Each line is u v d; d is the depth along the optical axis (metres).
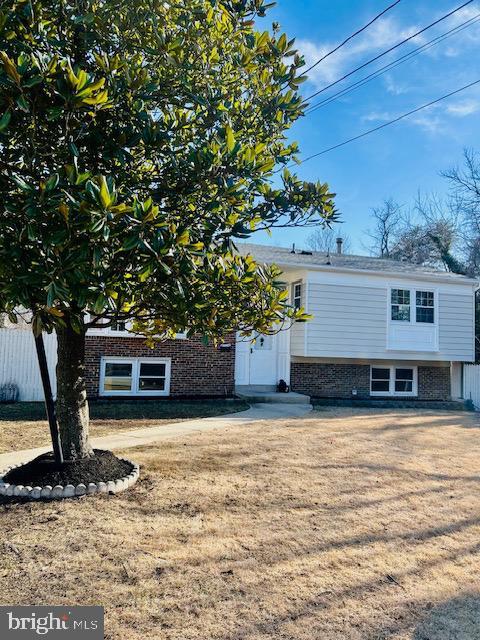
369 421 10.41
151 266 3.45
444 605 3.11
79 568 3.37
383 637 2.73
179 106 4.69
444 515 4.71
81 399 5.50
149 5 4.13
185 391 12.68
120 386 12.17
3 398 11.27
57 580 3.20
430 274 15.62
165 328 5.62
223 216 4.27
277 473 5.83
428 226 31.25
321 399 14.15
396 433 8.98
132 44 4.23
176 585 3.19
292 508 4.69
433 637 2.76
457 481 5.88
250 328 5.44
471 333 15.98
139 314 5.75
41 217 3.17
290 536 4.04
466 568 3.65
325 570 3.48
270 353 14.53
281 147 5.36
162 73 4.45
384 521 4.48
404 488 5.49
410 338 15.07
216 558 3.58
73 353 5.44
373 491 5.32
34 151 3.63
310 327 13.99
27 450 6.84
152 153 4.36
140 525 4.14
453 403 15.16
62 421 5.42
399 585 3.34
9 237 3.36
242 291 4.79
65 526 4.07
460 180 26.48
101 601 2.97
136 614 2.84
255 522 4.30
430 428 9.81
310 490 5.25
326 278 14.25
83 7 4.07
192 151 4.13
